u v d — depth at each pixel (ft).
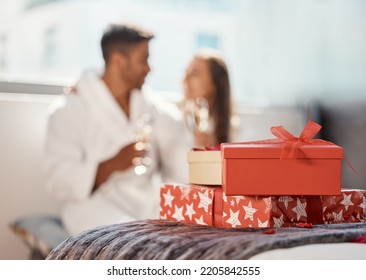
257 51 13.14
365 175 11.86
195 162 4.63
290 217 4.13
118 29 9.99
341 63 12.41
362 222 4.45
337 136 12.46
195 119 10.54
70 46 12.16
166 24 12.76
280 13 13.01
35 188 10.76
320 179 4.12
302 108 12.91
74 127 9.66
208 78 10.58
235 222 4.20
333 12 12.58
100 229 4.48
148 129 10.02
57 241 9.21
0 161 10.60
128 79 9.97
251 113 12.28
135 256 3.74
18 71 11.83
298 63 12.99
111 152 9.60
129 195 9.70
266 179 4.09
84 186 9.33
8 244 10.55
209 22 13.03
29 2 11.83
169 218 4.82
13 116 10.71
